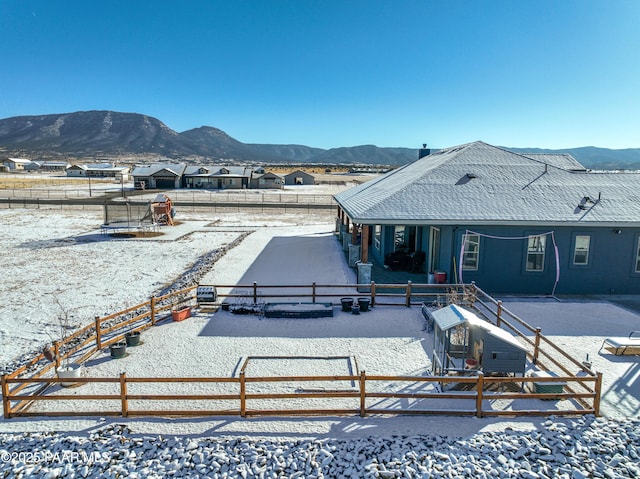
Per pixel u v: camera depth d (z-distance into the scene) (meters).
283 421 8.13
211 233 32.16
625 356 11.03
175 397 8.13
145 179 78.19
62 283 18.34
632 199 16.75
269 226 36.38
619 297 15.84
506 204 16.23
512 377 9.10
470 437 7.63
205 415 8.23
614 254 15.92
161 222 36.41
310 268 20.50
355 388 9.39
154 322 13.16
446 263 16.66
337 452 7.24
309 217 43.28
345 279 18.34
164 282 18.56
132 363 10.47
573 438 7.60
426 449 7.30
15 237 29.91
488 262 16.03
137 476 6.70
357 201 19.55
